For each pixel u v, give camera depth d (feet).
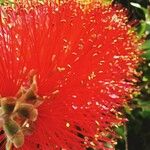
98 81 0.55
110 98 0.56
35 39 0.52
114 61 0.57
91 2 0.61
